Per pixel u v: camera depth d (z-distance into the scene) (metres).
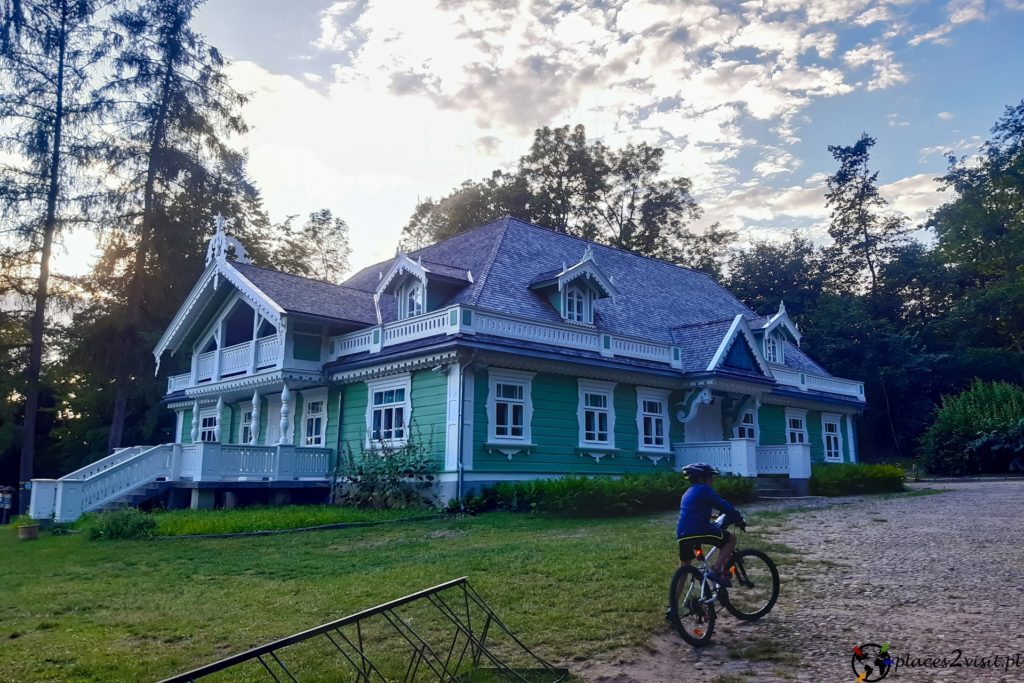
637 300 28.50
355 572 11.30
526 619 8.14
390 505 20.28
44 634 8.32
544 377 21.94
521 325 21.05
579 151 53.22
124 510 16.77
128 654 7.44
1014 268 49.12
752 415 28.22
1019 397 32.94
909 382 45.88
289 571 11.64
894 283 54.91
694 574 7.45
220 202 38.47
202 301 27.12
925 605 8.30
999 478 29.11
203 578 11.38
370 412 22.67
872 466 24.25
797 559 11.01
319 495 23.14
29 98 30.80
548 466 21.50
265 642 7.74
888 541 12.27
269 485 21.89
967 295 49.91
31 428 29.86
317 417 25.00
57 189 31.05
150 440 40.44
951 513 15.45
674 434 25.34
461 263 25.64
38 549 15.06
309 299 24.64
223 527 16.53
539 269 25.66
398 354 21.05
